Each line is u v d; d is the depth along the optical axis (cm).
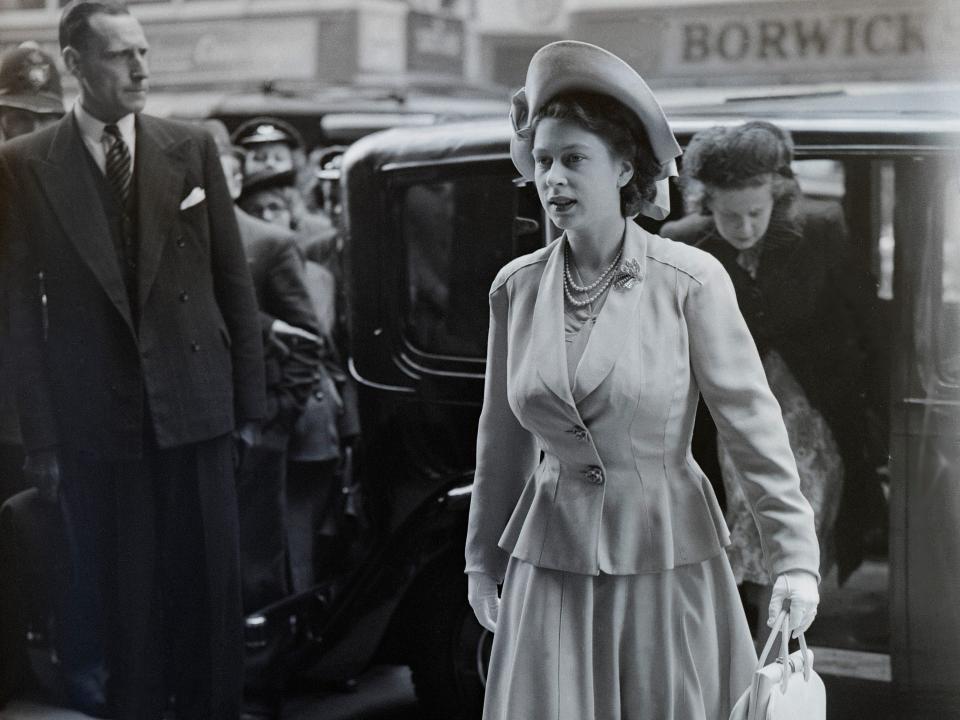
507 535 219
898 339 317
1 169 337
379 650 347
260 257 354
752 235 318
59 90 336
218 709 349
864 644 320
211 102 367
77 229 336
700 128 321
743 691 214
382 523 343
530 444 226
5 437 346
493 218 335
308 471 347
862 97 335
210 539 346
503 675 215
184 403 342
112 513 343
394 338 343
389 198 342
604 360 203
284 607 350
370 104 369
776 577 203
